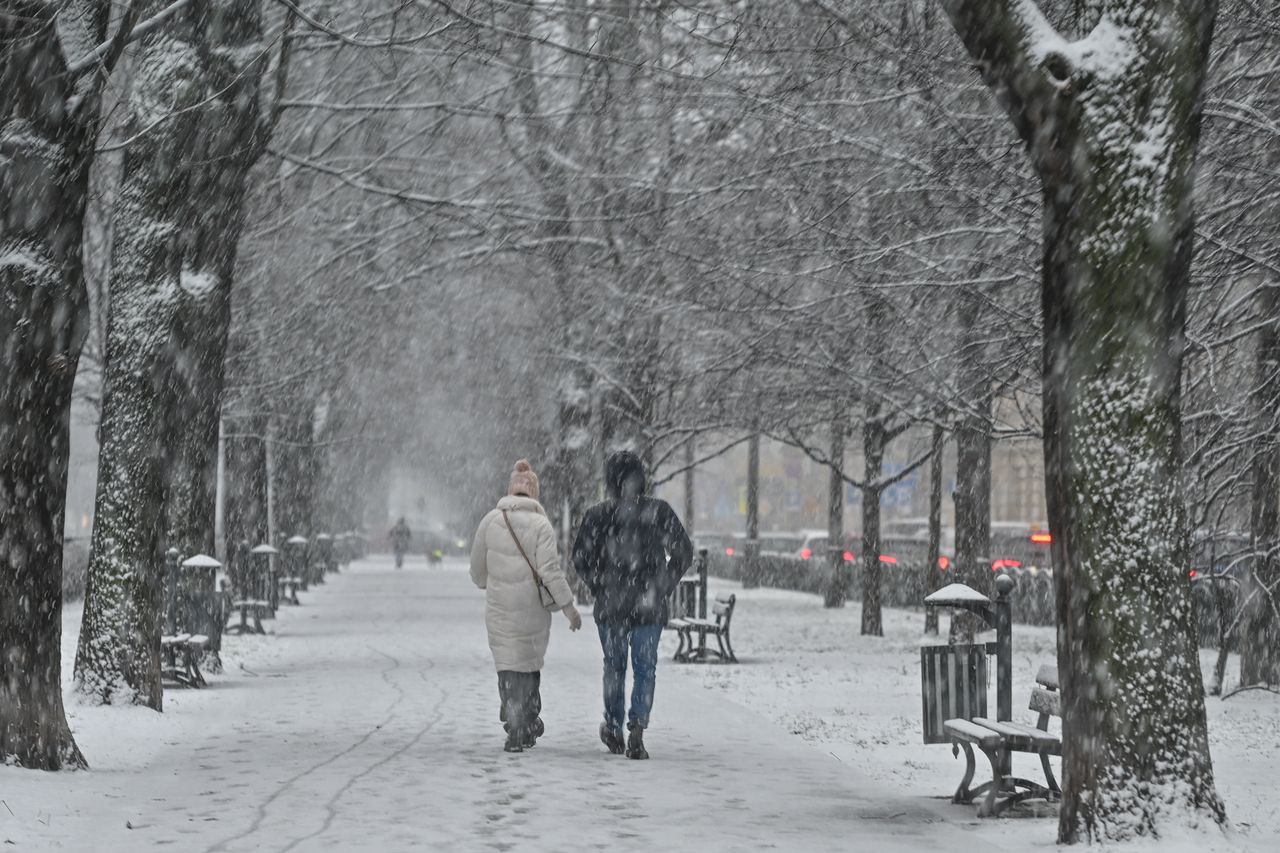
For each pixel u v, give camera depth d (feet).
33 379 83.51
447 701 127.54
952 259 134.00
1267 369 130.93
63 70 84.17
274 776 84.84
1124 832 62.03
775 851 64.64
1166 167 63.52
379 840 65.72
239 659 173.17
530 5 127.95
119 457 116.88
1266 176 110.73
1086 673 63.36
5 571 83.41
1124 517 63.05
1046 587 256.11
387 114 210.59
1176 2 63.82
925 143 126.82
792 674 164.25
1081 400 63.98
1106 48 64.13
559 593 95.76
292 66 186.91
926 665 81.87
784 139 142.10
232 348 225.97
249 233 210.79
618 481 94.79
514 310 347.15
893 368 159.43
